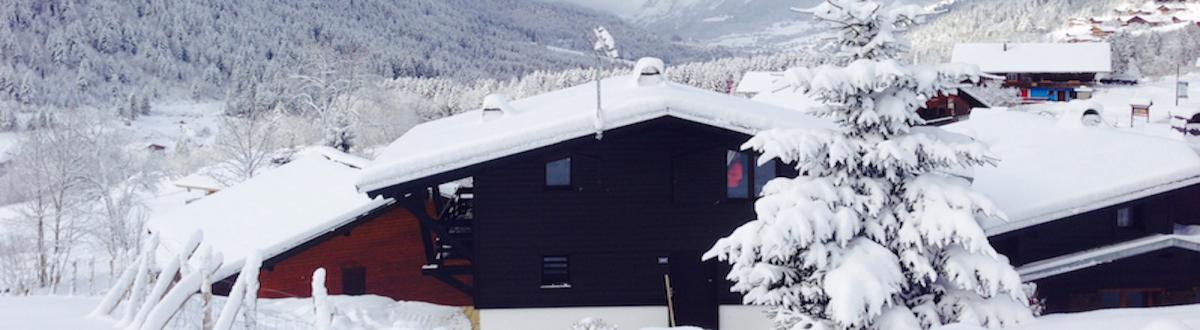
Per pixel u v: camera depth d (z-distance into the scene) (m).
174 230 26.44
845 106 14.12
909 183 13.87
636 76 23.28
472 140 19.66
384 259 25.70
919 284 14.28
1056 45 104.06
